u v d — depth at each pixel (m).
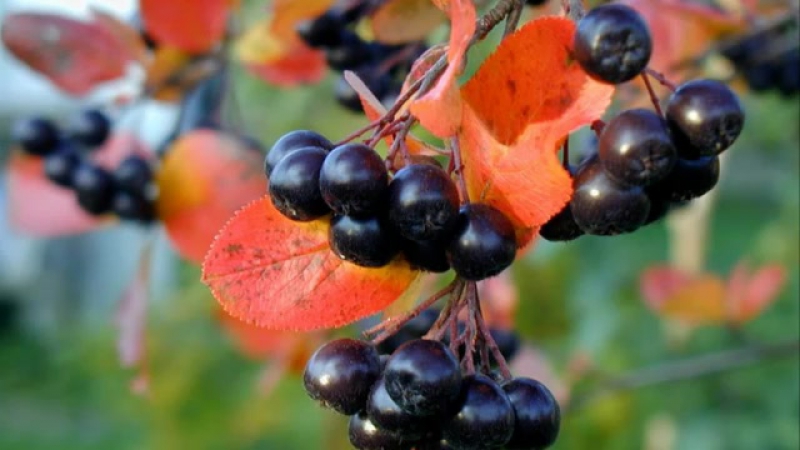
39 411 1.74
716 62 0.58
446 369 0.32
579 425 0.71
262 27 0.48
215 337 0.84
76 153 0.54
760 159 1.43
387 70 0.44
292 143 0.34
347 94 0.44
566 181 0.33
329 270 0.34
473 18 0.32
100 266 2.26
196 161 0.49
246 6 0.57
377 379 0.33
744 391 0.83
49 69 0.53
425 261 0.33
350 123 0.71
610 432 0.72
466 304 0.34
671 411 0.81
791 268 0.97
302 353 0.53
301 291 0.34
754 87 0.56
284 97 0.74
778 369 0.85
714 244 1.40
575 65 0.32
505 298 0.48
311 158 0.33
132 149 0.55
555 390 0.63
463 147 0.33
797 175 0.99
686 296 0.68
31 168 0.55
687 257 0.81
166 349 0.83
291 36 0.46
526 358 0.60
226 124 0.52
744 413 0.83
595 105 0.32
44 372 1.98
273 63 0.49
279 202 0.33
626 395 0.73
